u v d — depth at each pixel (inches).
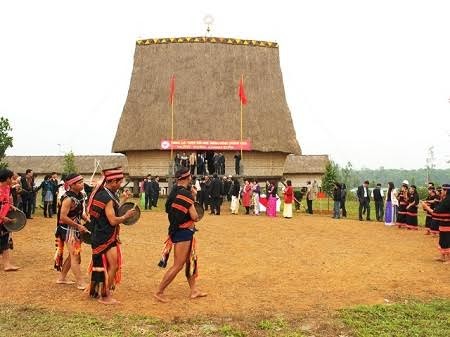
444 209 466.6
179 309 297.9
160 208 1067.3
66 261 350.0
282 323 277.3
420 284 372.5
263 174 1542.8
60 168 2375.7
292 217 912.3
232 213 997.8
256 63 1611.7
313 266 436.8
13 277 368.8
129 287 349.7
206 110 1505.9
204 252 504.1
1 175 381.1
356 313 295.4
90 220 311.0
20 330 254.7
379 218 928.9
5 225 383.2
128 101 1536.7
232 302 315.6
